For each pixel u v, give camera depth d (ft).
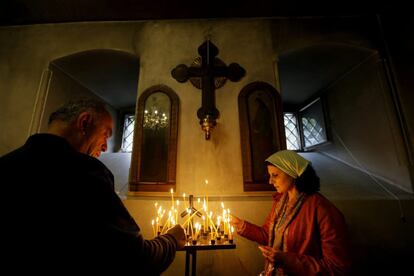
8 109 6.70
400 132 6.04
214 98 6.24
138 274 1.96
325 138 8.50
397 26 6.67
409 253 4.99
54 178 1.78
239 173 5.69
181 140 5.95
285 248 3.27
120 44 7.10
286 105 10.28
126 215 2.08
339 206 5.32
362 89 7.16
